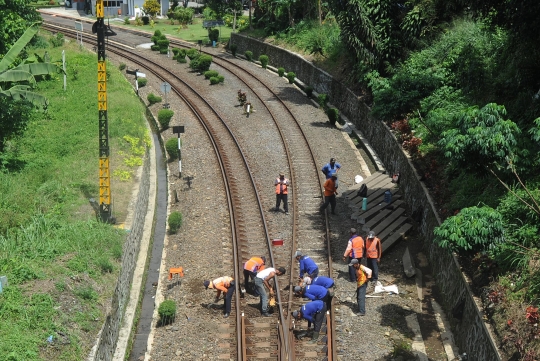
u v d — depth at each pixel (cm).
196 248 1950
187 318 1581
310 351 1441
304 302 1633
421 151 2331
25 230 1641
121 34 6275
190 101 3625
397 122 2631
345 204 2280
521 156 1519
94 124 2752
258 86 4009
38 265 1500
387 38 3053
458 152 1426
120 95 3316
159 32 5616
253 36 5156
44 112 2828
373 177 2522
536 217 1487
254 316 1584
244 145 2883
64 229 1705
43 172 2194
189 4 8200
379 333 1515
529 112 1880
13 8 3225
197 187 2447
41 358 1214
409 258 1883
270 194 2355
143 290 1802
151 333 1525
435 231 1402
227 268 1816
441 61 2781
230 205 2227
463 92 2441
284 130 3100
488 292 1391
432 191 2058
